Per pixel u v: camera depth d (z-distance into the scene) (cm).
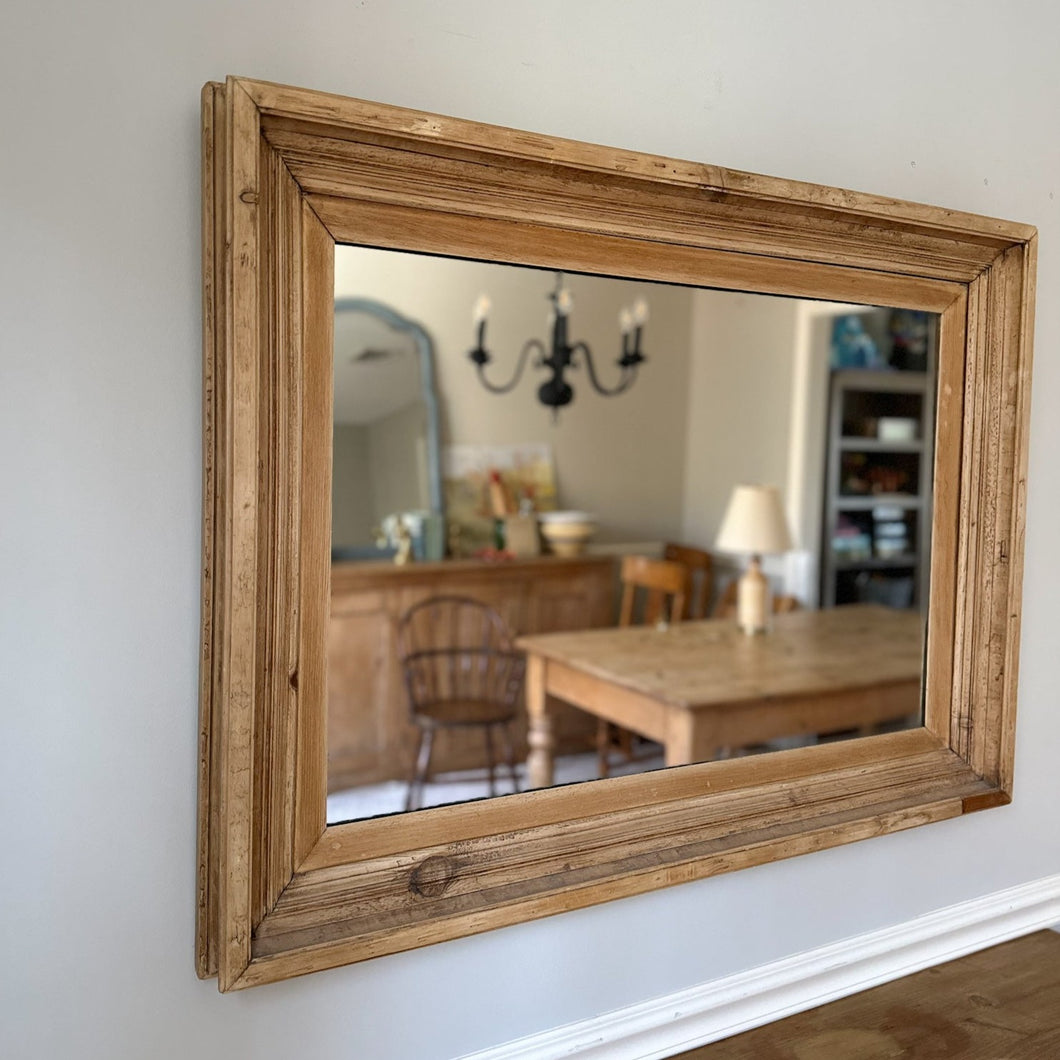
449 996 118
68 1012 98
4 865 94
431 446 430
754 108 133
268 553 100
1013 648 154
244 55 100
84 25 93
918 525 491
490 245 111
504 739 412
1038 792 169
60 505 94
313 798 106
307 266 101
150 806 100
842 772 143
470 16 113
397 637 399
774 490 409
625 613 469
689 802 129
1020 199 160
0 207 90
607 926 128
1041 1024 141
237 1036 106
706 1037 136
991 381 151
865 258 138
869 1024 141
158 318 98
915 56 148
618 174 113
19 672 94
